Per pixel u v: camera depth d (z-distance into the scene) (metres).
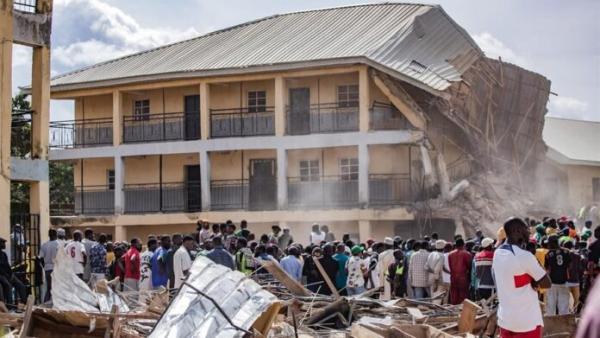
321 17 44.12
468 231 35.53
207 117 40.41
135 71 42.56
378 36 39.31
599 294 2.99
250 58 39.97
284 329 13.60
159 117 42.28
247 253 20.33
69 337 12.52
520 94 39.94
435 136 36.72
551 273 18.34
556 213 38.97
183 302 10.48
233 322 9.94
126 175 43.31
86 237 23.89
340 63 37.03
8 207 21.73
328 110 38.78
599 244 19.03
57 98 43.75
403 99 36.72
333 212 37.56
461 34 42.03
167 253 20.80
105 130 43.09
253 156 40.75
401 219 36.56
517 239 10.04
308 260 20.89
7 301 18.50
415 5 42.53
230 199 40.59
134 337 12.27
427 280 20.62
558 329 14.25
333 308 16.22
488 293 18.12
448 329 14.50
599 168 46.50
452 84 36.38
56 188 52.06
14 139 41.41
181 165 42.19
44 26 23.20
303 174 39.88
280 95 38.75
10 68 21.81
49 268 21.75
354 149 38.91
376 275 21.58
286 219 38.50
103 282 15.96
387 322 14.39
